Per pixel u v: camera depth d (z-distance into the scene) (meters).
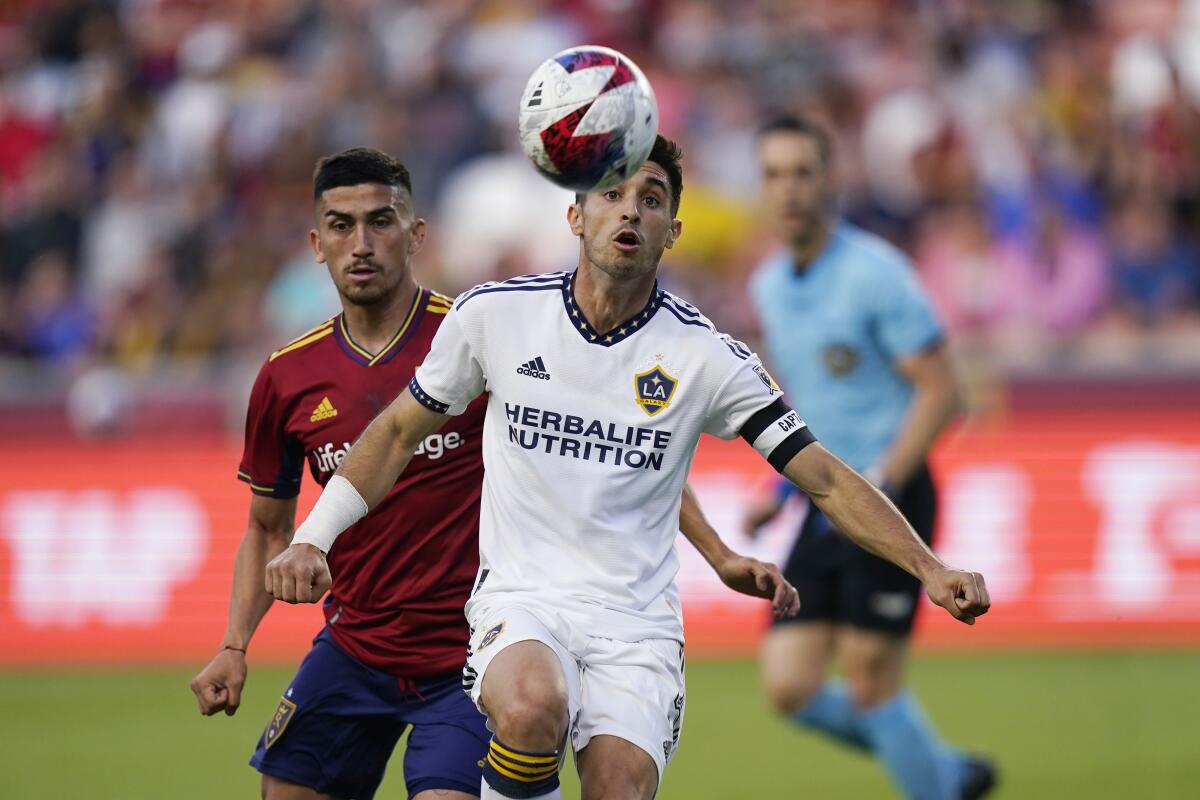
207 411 42.34
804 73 54.41
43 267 50.91
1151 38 56.69
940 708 33.41
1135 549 41.44
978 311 47.97
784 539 40.84
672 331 15.40
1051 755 29.06
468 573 17.09
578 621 15.18
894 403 24.33
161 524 41.72
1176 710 33.06
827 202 24.34
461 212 51.66
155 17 58.06
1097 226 50.06
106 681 37.69
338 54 55.47
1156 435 41.62
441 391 15.53
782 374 25.28
